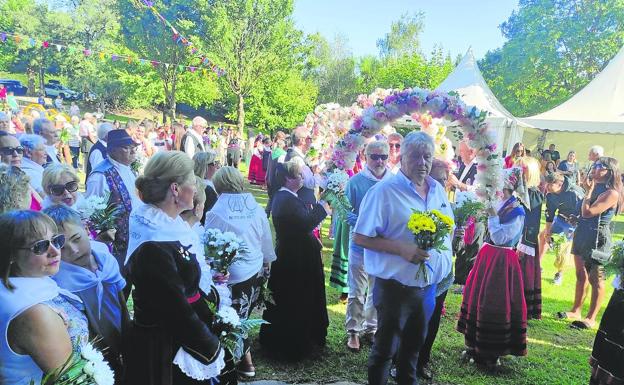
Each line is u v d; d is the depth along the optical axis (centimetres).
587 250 474
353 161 465
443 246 271
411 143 286
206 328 187
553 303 549
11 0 3397
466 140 391
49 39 3291
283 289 351
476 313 367
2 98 2052
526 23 2853
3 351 145
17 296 147
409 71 3284
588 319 476
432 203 296
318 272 363
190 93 2770
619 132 1238
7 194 232
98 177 354
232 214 308
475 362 373
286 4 2222
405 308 281
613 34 2500
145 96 2669
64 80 3538
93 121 1344
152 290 177
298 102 3064
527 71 2762
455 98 397
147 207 192
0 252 150
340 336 410
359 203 410
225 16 2134
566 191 615
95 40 3338
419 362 347
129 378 185
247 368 330
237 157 1619
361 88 4081
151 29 2392
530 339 438
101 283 207
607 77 1370
